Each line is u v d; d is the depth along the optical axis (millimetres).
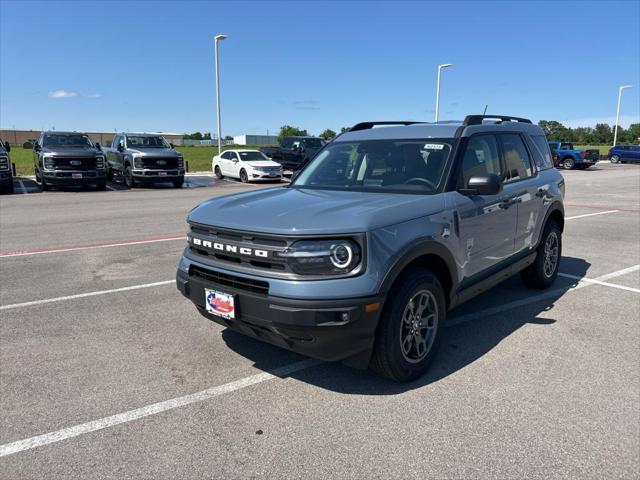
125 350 4219
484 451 2822
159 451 2846
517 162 5125
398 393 3488
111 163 23156
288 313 3066
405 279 3443
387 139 4598
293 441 2930
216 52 28844
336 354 3225
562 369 3838
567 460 2738
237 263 3406
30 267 7020
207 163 42250
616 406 3291
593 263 7297
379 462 2732
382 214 3340
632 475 2617
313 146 26938
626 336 4492
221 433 3018
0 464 2734
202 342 4387
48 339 4441
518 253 5086
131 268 6977
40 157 18562
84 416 3205
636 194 18141
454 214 3869
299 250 3096
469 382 3641
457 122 4719
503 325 4773
